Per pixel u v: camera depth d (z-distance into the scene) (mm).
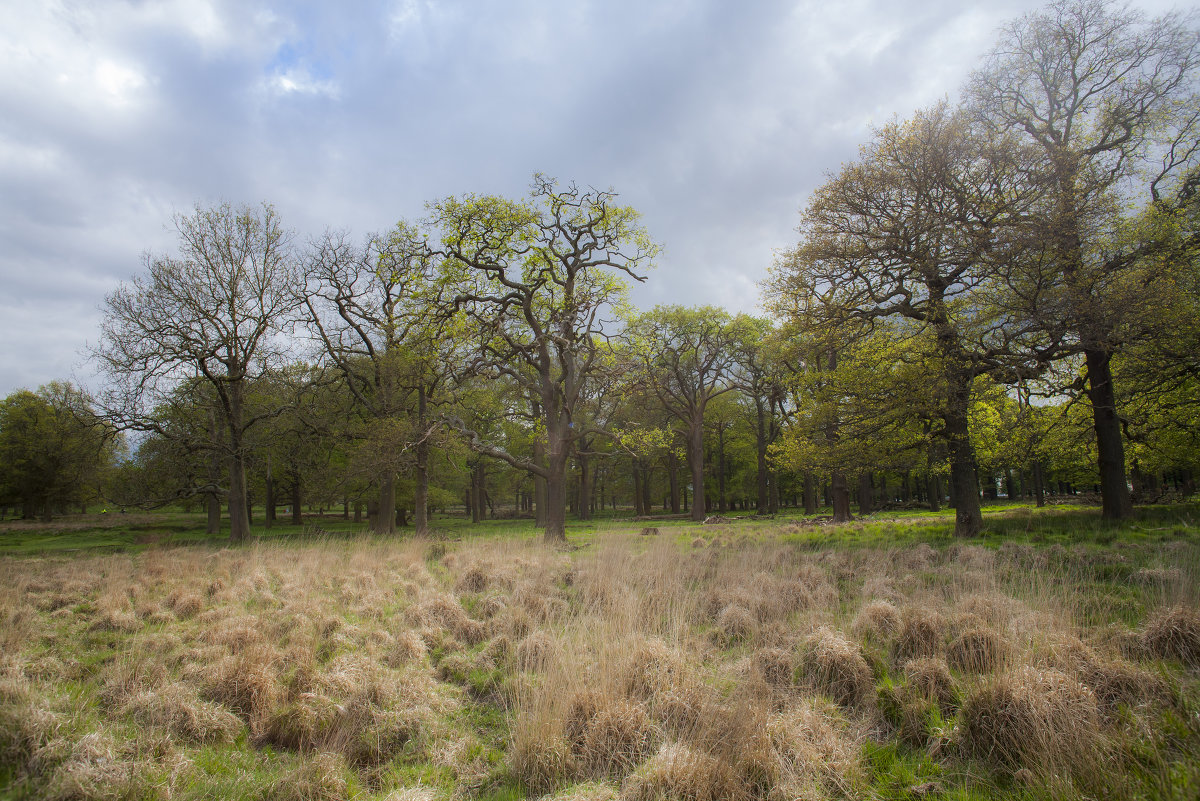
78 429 22875
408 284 23172
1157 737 3977
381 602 9086
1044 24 14875
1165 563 8117
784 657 5684
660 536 16797
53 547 22031
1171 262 12406
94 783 3836
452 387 25328
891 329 16203
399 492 31312
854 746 4324
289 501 37750
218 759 4512
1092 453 19625
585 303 20438
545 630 7012
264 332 23625
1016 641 5297
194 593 9352
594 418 26719
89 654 6770
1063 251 12695
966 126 14070
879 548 11961
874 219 15281
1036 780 3711
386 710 5164
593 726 4527
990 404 14852
